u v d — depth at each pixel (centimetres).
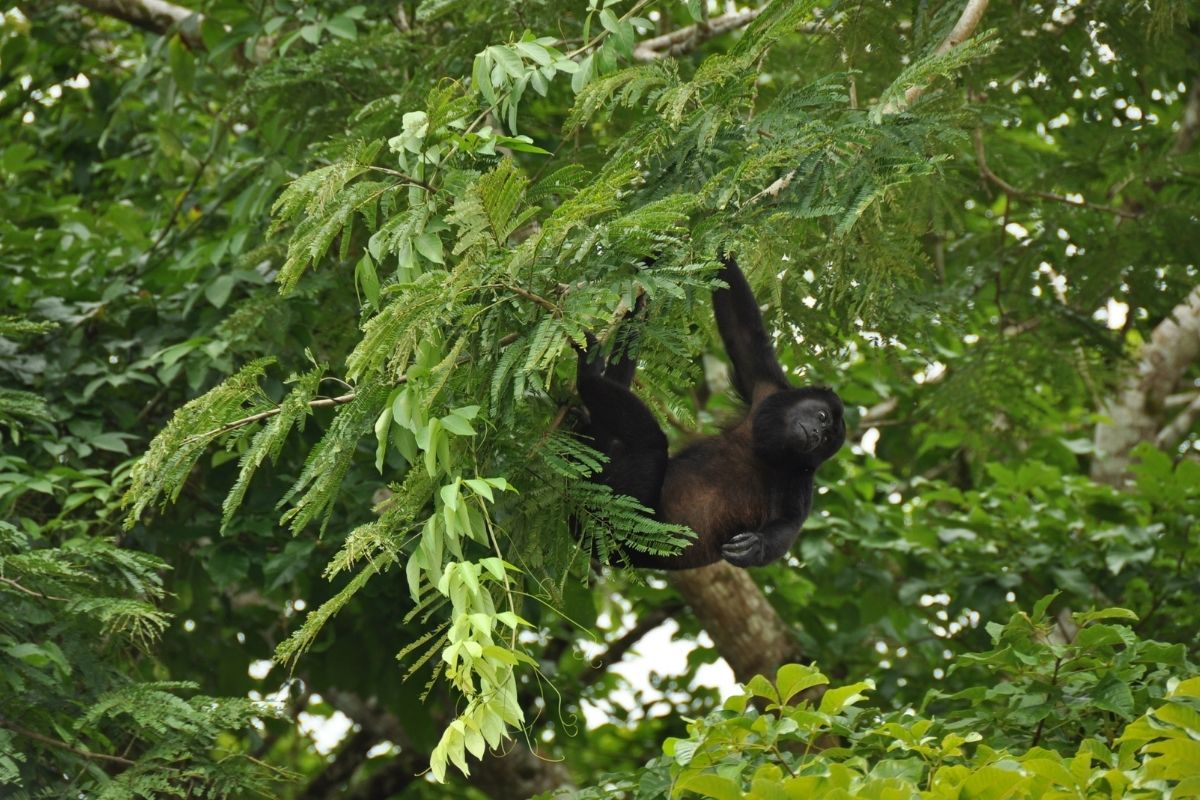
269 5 1284
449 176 755
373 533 700
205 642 1407
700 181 826
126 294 1300
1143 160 1313
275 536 1248
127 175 1541
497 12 1049
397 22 1274
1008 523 1496
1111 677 771
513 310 722
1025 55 1265
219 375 1233
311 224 763
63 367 1218
